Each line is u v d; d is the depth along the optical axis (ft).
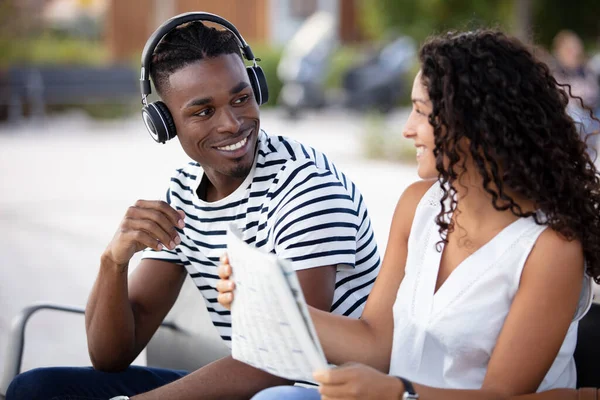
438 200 7.04
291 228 7.61
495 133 6.27
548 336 6.33
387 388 5.98
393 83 49.73
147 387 8.61
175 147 40.29
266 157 8.04
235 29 8.23
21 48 56.34
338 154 36.83
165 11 66.03
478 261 6.55
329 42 52.39
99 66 51.72
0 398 8.77
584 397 6.30
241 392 7.38
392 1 57.88
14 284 18.84
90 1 76.84
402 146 35.58
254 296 5.93
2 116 48.21
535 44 6.81
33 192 29.07
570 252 6.33
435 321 6.63
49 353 14.87
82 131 46.14
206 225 8.20
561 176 6.33
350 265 7.72
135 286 8.72
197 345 9.40
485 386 6.31
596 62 45.14
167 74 7.88
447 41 6.57
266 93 8.48
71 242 22.47
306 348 5.76
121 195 28.50
